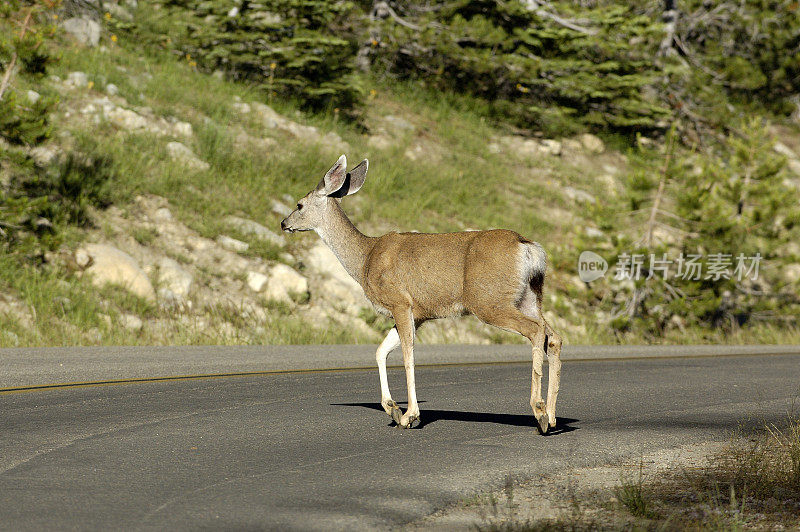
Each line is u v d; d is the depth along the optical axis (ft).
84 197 130.41
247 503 42.29
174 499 42.80
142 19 199.93
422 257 59.57
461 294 58.59
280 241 142.72
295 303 132.16
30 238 116.26
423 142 202.28
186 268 128.98
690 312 158.51
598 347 123.34
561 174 208.44
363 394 77.36
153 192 140.26
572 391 82.58
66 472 47.75
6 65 120.78
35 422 61.16
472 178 193.26
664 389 84.74
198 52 192.54
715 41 254.88
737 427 64.80
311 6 183.32
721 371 100.32
